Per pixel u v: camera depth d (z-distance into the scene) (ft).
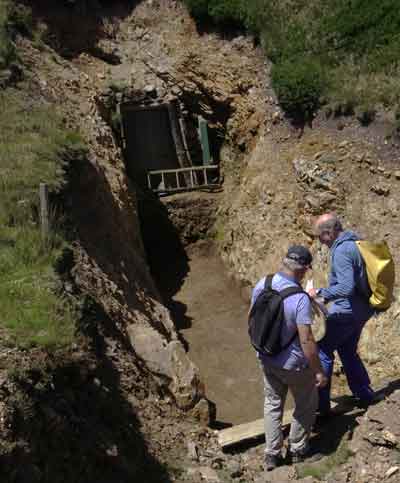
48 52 53.78
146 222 55.67
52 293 22.95
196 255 54.95
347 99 42.57
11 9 52.60
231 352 39.91
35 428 16.57
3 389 16.67
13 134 36.45
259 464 21.71
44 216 27.78
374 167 39.63
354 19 46.98
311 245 41.88
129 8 61.82
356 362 21.93
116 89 58.29
